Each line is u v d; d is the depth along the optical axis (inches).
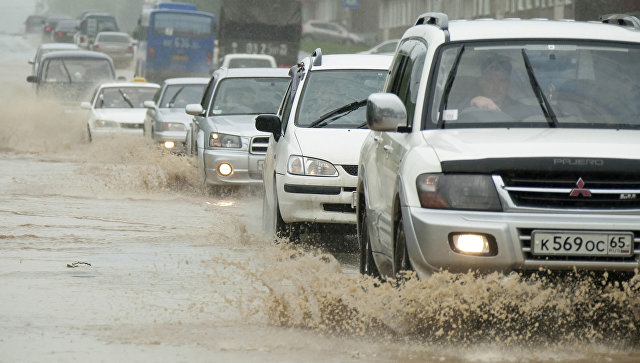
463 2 4692.4
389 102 733.9
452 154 665.0
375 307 678.5
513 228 636.1
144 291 848.3
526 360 614.9
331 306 715.4
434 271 649.0
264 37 4229.8
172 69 5017.2
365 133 1139.3
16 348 644.7
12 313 754.2
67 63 3476.9
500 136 687.1
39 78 3412.9
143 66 5196.9
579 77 745.0
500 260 634.8
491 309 638.5
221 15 4217.5
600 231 634.8
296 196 1098.7
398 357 624.1
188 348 647.1
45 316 745.0
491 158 653.3
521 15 4259.4
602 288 641.6
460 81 742.5
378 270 816.3
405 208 670.5
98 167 2121.1
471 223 638.5
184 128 2181.3
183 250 1103.0
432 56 759.7
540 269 635.5
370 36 6195.9
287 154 1118.4
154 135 2226.9
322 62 1258.6
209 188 1710.1
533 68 746.2
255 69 1803.6
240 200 1652.3
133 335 683.4
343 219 1094.4
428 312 651.5
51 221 1344.7
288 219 1113.4
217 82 1771.7
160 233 1242.0
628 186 649.0
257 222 1369.3
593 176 647.1
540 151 653.9
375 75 1237.7
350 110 1187.9
